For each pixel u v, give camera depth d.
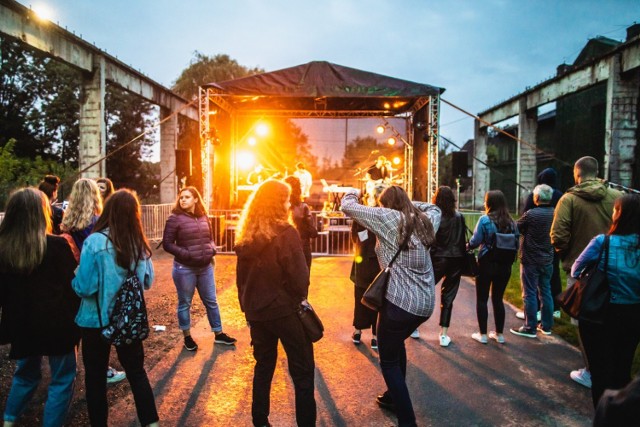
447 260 4.62
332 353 4.59
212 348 4.70
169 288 7.34
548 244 4.91
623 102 13.64
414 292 2.93
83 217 3.49
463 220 4.68
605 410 1.17
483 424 3.25
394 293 2.94
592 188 3.80
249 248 2.85
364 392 3.75
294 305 2.86
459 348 4.73
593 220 3.79
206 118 10.97
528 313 5.04
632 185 13.66
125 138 24.81
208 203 11.17
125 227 2.79
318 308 6.21
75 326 2.83
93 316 2.70
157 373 4.08
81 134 13.09
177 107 19.78
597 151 20.42
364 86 10.73
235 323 5.53
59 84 22.50
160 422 3.25
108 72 13.59
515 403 3.56
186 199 4.53
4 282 2.71
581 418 3.33
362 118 15.88
